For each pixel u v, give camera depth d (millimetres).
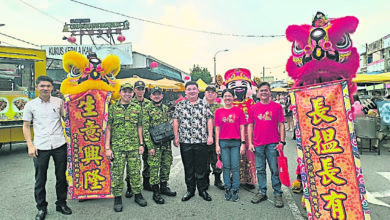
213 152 4434
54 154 3439
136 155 3717
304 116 3053
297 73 3143
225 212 3490
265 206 3672
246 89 4648
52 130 3400
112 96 4012
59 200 3555
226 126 3824
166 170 4133
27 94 7410
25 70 7512
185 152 3920
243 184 4555
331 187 2873
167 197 4078
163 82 11641
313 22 3062
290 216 3346
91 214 3500
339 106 2885
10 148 8109
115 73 4102
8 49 7062
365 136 7043
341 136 2854
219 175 4531
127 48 16891
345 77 2982
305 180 3021
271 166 3693
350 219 2764
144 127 3744
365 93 18875
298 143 3072
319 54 2996
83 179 3777
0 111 6918
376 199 3895
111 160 3633
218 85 5910
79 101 3699
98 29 21719
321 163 2938
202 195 3979
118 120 3604
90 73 3736
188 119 3910
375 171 5328
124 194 4262
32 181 5000
